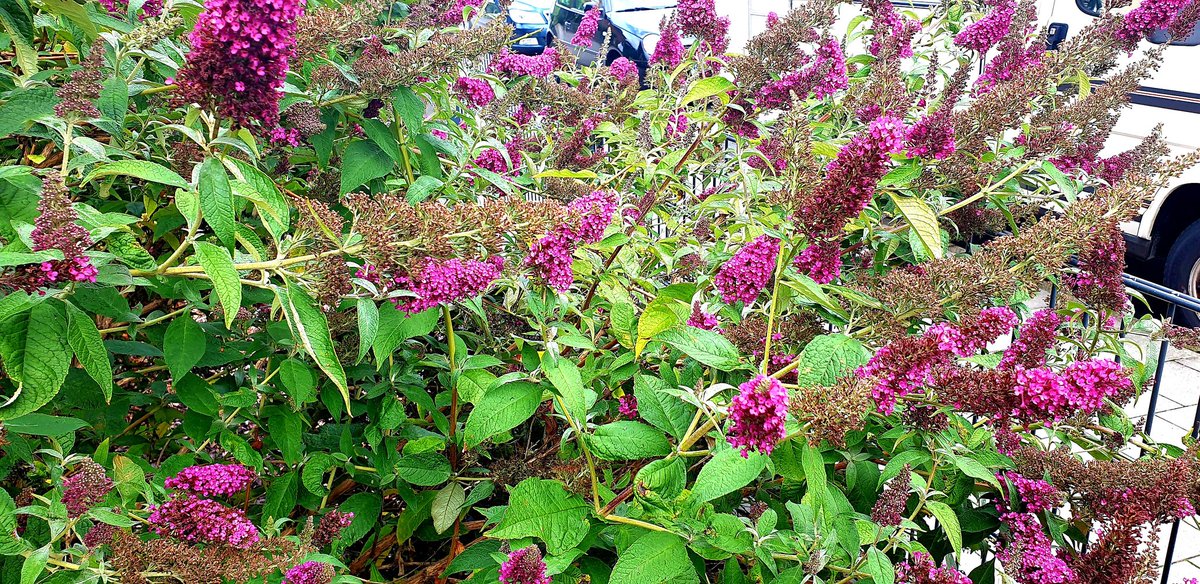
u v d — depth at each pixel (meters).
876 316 2.01
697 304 2.26
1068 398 1.59
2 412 1.50
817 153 2.19
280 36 1.51
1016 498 2.35
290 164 2.59
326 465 2.17
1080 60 2.94
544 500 1.74
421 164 2.57
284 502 2.12
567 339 1.86
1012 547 2.22
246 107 1.56
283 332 2.10
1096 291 2.60
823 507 1.72
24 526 1.76
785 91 2.88
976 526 2.45
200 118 1.98
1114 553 2.03
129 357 2.71
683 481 1.72
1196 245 6.50
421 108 2.32
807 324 2.32
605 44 4.11
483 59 3.01
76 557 1.62
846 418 1.52
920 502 2.01
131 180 2.39
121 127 1.74
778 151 2.67
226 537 1.64
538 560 1.72
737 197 2.72
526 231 1.78
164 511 1.63
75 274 1.44
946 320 2.00
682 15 3.25
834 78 3.00
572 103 3.53
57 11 1.76
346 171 2.31
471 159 2.78
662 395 1.86
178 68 1.72
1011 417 1.72
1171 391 5.61
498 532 1.68
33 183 1.56
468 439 1.79
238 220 2.09
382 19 2.62
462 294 1.81
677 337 1.77
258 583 1.75
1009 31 3.26
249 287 2.10
